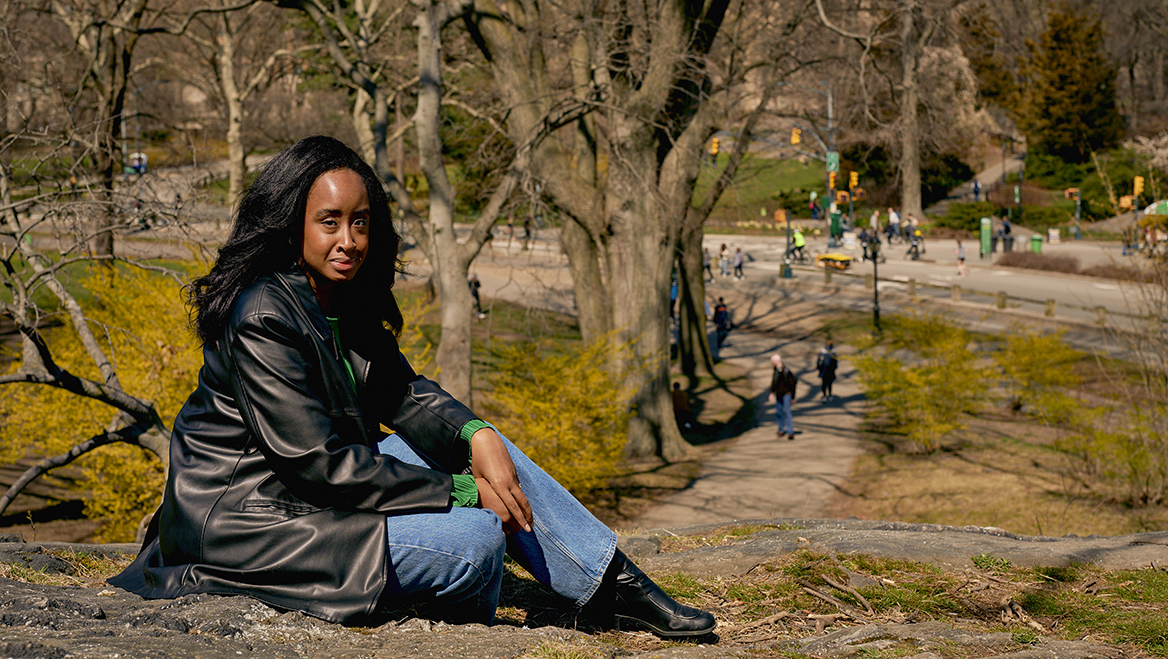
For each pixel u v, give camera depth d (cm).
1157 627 277
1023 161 7062
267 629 199
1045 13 6334
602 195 1852
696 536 452
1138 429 1312
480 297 3219
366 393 232
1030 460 1636
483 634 220
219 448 214
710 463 1812
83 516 1397
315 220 208
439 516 216
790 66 2203
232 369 206
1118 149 6094
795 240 4681
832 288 3941
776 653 248
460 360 1423
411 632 216
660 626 250
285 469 206
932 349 1839
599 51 1648
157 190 872
